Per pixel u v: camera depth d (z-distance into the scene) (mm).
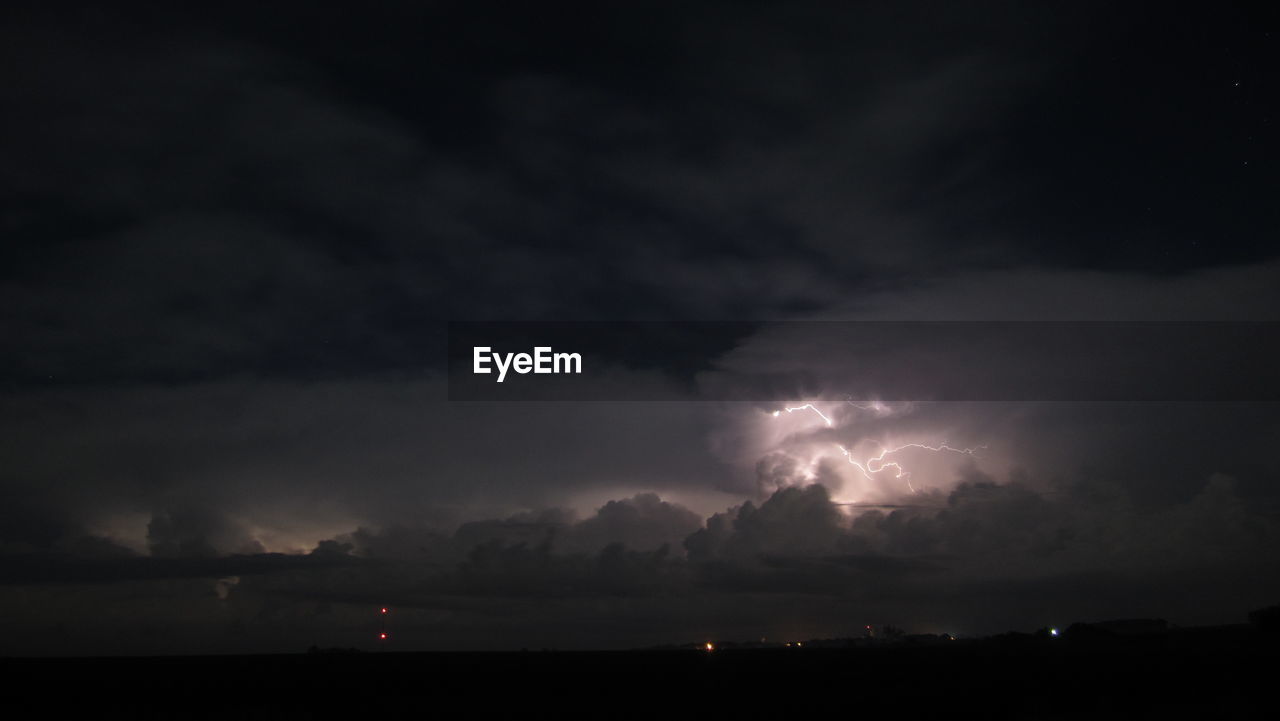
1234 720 23328
